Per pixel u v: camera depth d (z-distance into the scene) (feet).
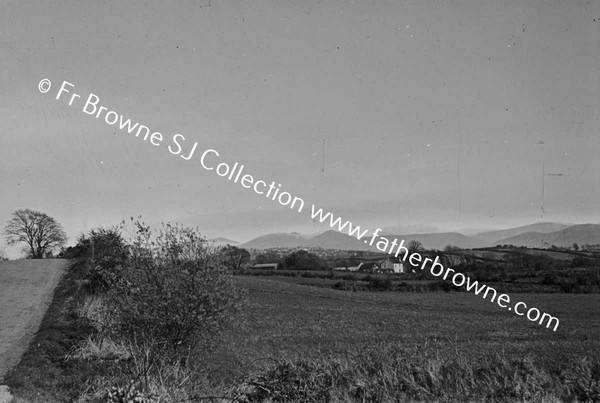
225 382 47.26
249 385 42.65
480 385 45.37
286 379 43.80
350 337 105.29
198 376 46.03
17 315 77.36
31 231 224.94
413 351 53.88
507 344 98.78
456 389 44.88
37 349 55.77
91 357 52.06
